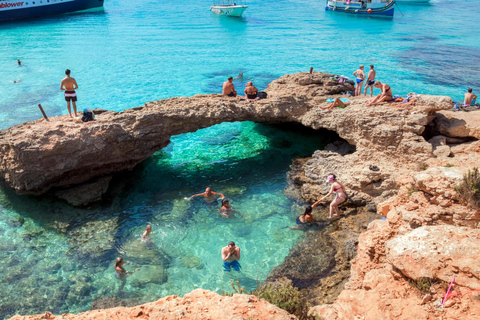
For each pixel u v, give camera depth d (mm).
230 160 18453
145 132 16266
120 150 15961
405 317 6883
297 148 19344
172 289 10914
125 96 26219
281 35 47781
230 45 42031
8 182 14844
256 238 12852
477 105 18672
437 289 6965
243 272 11391
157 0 85062
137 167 17781
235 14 61281
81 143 14797
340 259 11578
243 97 19531
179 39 45062
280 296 7758
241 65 34188
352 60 35656
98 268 11727
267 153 18984
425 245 7441
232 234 13109
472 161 12867
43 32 48344
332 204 13664
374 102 17094
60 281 11211
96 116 16422
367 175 14117
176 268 11672
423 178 9383
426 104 15898
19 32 48188
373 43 43031
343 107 17797
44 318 6938
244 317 6488
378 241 9242
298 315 7453
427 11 72188
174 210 14547
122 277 11320
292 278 10992
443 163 13195
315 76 22109
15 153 14086
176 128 17141
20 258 12078
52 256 12195
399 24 56594
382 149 15086
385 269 8453
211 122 17531
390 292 7590
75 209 14602
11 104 24734
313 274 11109
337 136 19750
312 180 15672
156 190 15992
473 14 68438
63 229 13461
